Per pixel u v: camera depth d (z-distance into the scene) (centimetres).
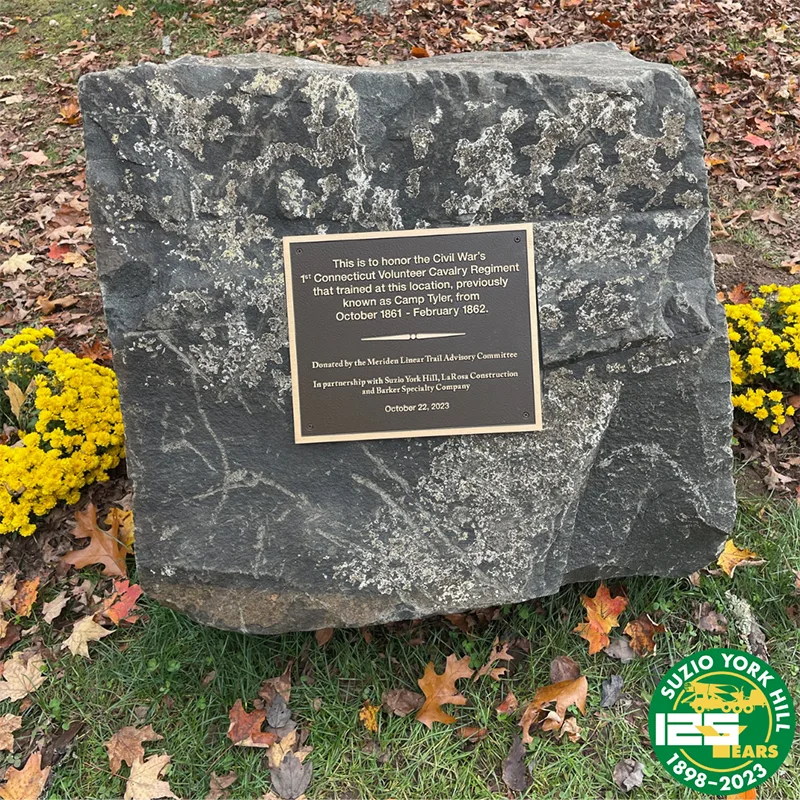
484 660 125
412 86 111
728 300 180
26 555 140
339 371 113
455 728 118
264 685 122
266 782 113
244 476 113
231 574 112
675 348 115
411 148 112
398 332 113
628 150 113
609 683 121
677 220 115
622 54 140
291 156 111
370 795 111
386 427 114
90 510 141
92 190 109
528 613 128
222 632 126
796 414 156
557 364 114
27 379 154
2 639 129
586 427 115
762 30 281
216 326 112
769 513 142
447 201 113
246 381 113
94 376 146
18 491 137
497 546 115
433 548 114
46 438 140
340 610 114
